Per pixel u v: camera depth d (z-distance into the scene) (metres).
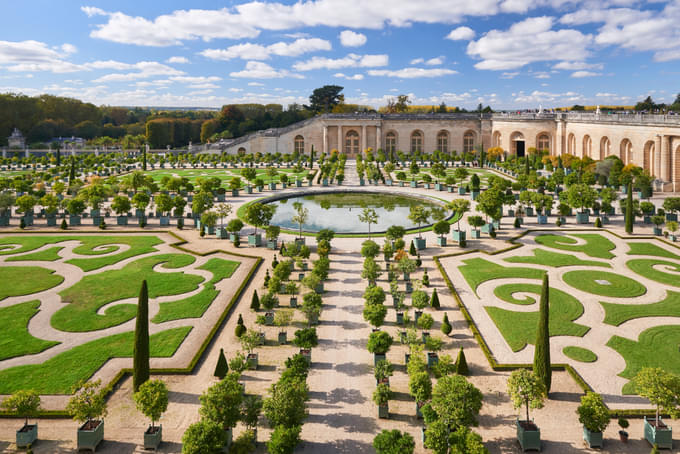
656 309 44.88
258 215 66.25
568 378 34.19
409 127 180.50
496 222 75.12
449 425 26.38
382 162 161.12
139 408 27.14
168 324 42.41
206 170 149.38
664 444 27.03
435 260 59.50
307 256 57.62
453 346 38.69
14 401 26.75
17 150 194.75
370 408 30.83
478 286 51.41
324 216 88.06
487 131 178.00
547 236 70.69
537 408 29.39
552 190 105.31
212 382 33.78
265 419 30.17
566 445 27.53
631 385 32.94
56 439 28.09
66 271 56.00
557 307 45.59
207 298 48.06
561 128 152.75
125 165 159.38
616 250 63.50
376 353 35.44
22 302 46.91
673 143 100.06
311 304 41.81
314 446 27.25
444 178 126.31
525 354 37.31
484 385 33.25
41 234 73.81
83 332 40.88
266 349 38.53
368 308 40.00
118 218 79.56
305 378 31.27
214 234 74.69
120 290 50.09
